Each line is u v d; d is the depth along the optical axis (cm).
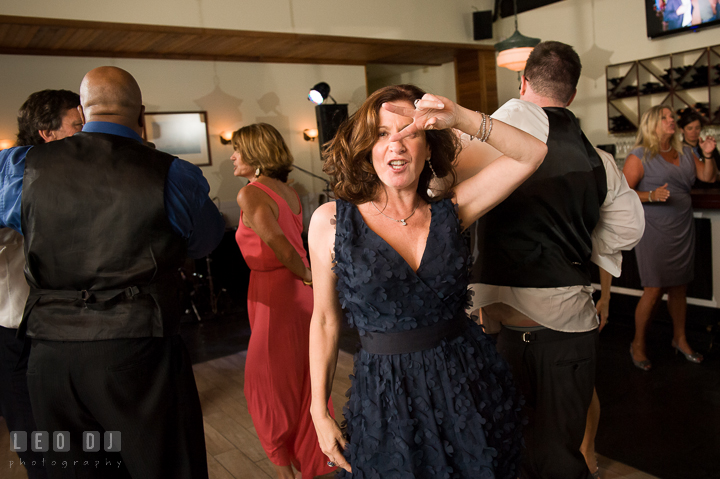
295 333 219
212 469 254
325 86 723
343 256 123
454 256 126
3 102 600
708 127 615
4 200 154
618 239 187
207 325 557
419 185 135
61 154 151
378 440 122
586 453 213
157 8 565
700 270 385
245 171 230
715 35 601
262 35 633
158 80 702
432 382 124
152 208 150
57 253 148
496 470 127
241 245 225
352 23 701
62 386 146
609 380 331
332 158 129
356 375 131
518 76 839
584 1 714
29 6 499
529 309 172
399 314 124
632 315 431
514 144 125
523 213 168
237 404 332
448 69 933
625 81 677
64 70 634
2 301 191
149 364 150
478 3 829
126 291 149
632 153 354
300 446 221
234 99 761
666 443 253
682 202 332
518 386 181
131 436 148
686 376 325
